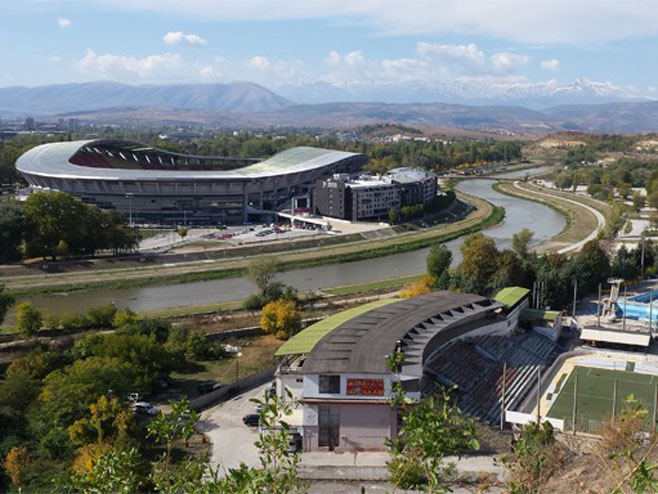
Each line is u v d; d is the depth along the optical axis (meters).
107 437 83.12
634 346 137.00
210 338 137.75
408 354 97.38
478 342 126.56
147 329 132.12
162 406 103.19
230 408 103.31
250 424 96.25
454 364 114.44
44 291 188.00
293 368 99.88
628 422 66.75
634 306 160.12
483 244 173.38
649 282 196.12
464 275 169.62
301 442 89.69
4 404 94.56
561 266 181.62
